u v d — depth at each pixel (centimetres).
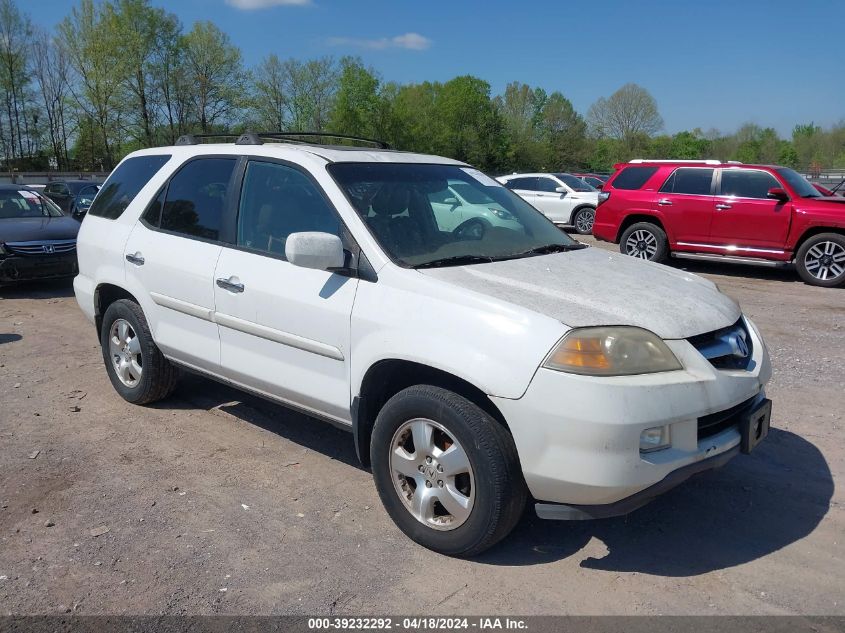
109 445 453
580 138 8144
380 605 293
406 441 337
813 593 301
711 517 366
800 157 7069
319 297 361
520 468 300
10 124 5922
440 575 313
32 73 5881
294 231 388
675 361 301
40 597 297
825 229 1062
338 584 307
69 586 304
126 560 324
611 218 1272
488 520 304
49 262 959
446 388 320
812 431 479
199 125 5534
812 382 583
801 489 396
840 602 295
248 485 400
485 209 424
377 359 330
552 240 427
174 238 457
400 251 353
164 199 478
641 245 1241
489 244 392
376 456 342
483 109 7288
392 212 376
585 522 361
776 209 1090
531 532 351
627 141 7775
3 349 683
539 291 322
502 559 327
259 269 395
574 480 283
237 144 449
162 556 328
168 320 462
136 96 5309
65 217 1098
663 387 288
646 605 293
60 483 400
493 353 295
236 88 5469
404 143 6266
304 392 378
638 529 354
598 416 278
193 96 5431
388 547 336
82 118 5494
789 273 1206
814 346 701
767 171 1125
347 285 352
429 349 310
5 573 313
